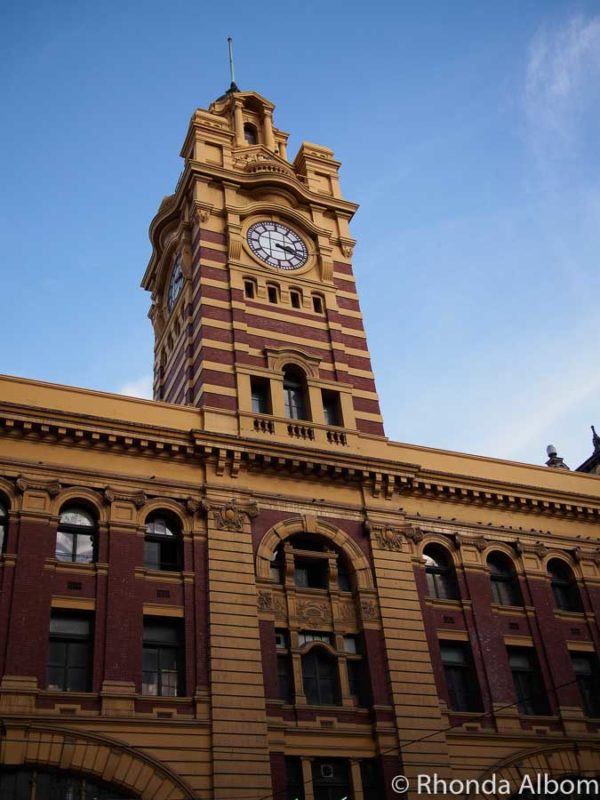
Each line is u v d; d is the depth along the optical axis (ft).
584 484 144.25
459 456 136.77
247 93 178.60
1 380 111.86
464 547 127.85
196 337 133.69
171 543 111.45
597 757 115.96
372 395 137.69
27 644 95.61
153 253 164.04
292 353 134.82
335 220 159.12
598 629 129.80
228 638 104.06
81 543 106.52
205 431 116.16
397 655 111.75
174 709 97.91
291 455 120.06
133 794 91.30
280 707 102.94
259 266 144.05
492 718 113.70
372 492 124.67
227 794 93.56
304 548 118.01
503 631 123.03
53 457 109.09
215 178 150.30
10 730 89.71
